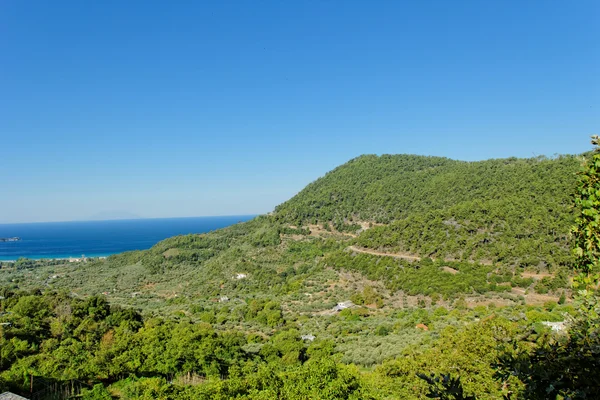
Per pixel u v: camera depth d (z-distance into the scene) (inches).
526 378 190.1
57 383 1081.4
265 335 2156.7
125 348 1385.3
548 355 200.1
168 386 1032.8
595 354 187.9
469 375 653.9
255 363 1509.6
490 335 677.3
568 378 185.8
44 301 1975.9
